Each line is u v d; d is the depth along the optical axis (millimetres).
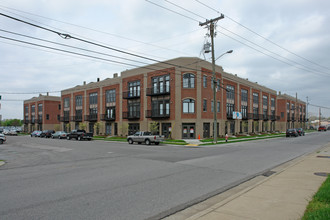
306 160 12531
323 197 5586
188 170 10375
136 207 5648
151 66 36594
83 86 50344
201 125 33344
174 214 5266
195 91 33281
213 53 27109
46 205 5730
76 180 8406
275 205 5391
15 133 61000
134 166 11422
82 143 29562
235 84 43875
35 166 11688
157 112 35500
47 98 65188
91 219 4887
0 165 12156
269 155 15906
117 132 42125
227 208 5246
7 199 6195
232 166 11453
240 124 45406
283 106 68188
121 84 41406
